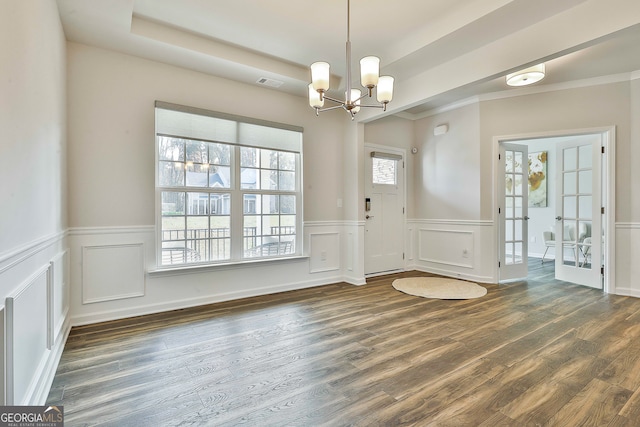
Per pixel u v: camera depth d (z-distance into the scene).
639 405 1.67
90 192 2.85
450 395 1.78
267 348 2.38
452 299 3.66
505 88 4.21
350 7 2.54
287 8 2.55
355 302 3.55
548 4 2.30
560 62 3.39
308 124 4.22
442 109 5.00
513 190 4.66
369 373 2.02
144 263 3.11
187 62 3.18
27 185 1.51
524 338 2.55
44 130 1.85
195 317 3.04
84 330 2.70
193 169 3.41
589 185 4.23
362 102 4.23
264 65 3.36
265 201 3.91
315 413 1.62
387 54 3.23
